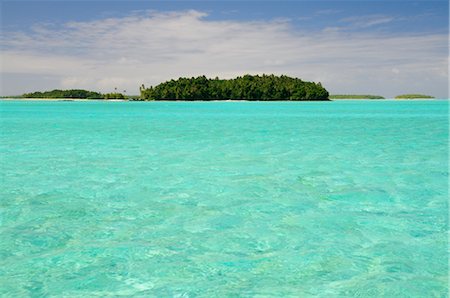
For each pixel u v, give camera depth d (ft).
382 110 182.50
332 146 57.57
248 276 17.66
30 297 15.93
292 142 61.87
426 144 60.23
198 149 54.29
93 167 41.39
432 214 26.13
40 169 40.29
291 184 34.04
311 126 92.17
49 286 16.80
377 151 52.85
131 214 26.08
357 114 146.92
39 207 27.45
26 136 70.03
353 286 16.69
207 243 21.29
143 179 35.86
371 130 82.38
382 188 32.76
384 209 27.22
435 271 17.99
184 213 26.32
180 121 108.88
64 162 44.29
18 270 18.21
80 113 151.23
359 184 34.09
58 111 167.02
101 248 20.59
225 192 31.48
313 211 26.71
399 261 19.06
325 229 23.35
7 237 22.00
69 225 23.95
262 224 24.22
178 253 20.02
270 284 16.90
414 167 41.65
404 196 30.37
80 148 55.21
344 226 23.85
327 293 16.16
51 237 22.06
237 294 16.11
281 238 21.97
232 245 21.06
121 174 37.93
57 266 18.62
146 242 21.42
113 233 22.71
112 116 132.67
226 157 47.67
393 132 78.13
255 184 34.04
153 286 16.81
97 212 26.45
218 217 25.50
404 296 15.89
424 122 105.91
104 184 34.04
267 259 19.34
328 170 39.99
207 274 17.84
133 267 18.52
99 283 17.03
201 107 225.76
